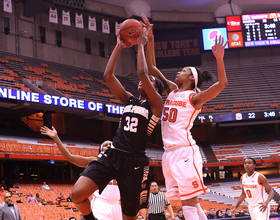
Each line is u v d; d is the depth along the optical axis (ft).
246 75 101.35
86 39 94.94
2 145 58.70
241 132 102.73
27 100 62.69
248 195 18.53
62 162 77.56
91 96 81.51
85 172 9.19
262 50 106.83
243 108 90.74
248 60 106.32
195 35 103.24
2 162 66.39
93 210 15.21
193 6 100.73
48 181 70.23
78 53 92.79
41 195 55.31
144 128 9.64
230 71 103.14
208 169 93.86
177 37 103.45
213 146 95.55
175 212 59.93
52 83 76.95
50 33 87.86
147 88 9.59
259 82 98.48
